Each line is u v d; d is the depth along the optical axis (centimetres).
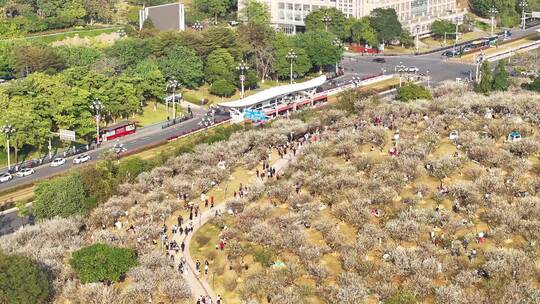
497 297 18338
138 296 19325
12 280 18712
